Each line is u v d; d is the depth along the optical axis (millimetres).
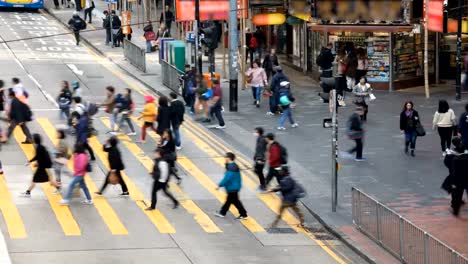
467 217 50625
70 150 62438
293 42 101625
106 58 107875
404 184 57125
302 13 91250
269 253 45875
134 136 69438
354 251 46562
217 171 60719
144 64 97375
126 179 58188
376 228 46812
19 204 52562
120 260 44125
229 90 80438
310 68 96688
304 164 61688
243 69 88688
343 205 53281
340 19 85125
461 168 50344
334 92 51500
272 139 55219
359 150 62281
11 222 49438
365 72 86500
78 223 49594
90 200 52969
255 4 99312
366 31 85000
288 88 72750
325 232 49531
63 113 72875
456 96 82000
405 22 84312
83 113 63094
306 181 57875
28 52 109625
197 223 50406
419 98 83375
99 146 66312
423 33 88938
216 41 89750
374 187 56500
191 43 95562
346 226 49750
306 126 72500
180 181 57469
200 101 74250
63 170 58406
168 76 88250
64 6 149125
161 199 54438
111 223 49781
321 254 46031
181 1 84438
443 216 50844
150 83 91375
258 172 55875
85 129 60969
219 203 53969
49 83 90750
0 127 71312
